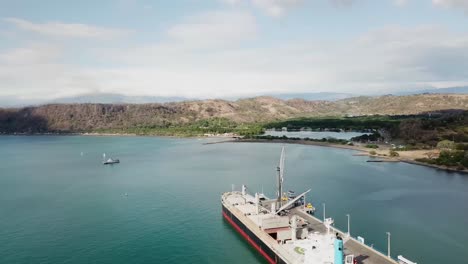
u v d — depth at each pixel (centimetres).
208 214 16012
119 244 12706
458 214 15325
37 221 15312
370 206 16550
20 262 11394
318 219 13412
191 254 11825
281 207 13925
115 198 19062
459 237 12738
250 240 12525
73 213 16450
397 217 14925
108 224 14825
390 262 9394
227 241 12912
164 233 13725
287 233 11150
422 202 17262
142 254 11862
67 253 12025
